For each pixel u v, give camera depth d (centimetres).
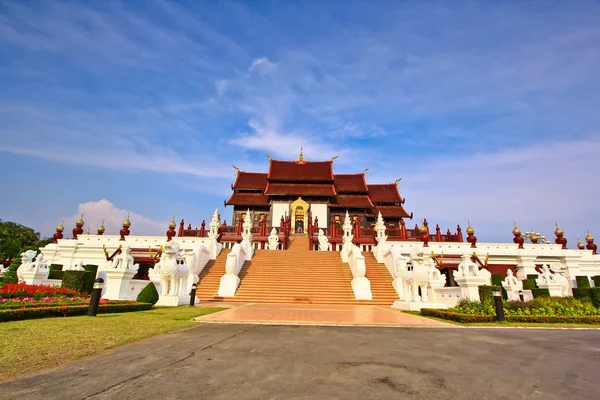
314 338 773
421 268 1573
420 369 519
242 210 4888
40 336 669
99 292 1037
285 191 4875
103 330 763
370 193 5322
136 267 1522
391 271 2255
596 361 585
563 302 1350
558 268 1770
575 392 426
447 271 2980
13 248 4047
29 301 1062
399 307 1606
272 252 2688
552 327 1012
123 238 3022
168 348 623
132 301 1349
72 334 702
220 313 1220
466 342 750
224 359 554
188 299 1634
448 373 500
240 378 455
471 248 2958
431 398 397
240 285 2094
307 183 5128
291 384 435
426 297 1556
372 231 3844
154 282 1662
